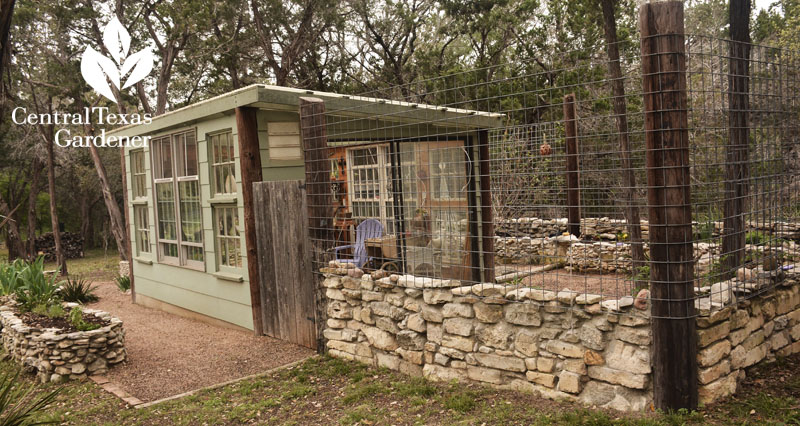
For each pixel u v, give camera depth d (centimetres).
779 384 402
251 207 675
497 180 951
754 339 421
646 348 364
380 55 2123
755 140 448
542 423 362
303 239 603
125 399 505
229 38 1731
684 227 356
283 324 651
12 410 394
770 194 462
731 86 450
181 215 872
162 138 902
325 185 574
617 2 1319
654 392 364
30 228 2228
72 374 574
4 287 878
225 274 747
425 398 436
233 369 573
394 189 780
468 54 2048
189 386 535
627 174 640
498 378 438
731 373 390
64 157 2127
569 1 1523
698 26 1928
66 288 1087
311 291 601
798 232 582
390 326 514
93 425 445
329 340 577
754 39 1962
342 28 1908
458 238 843
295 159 710
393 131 782
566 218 1007
